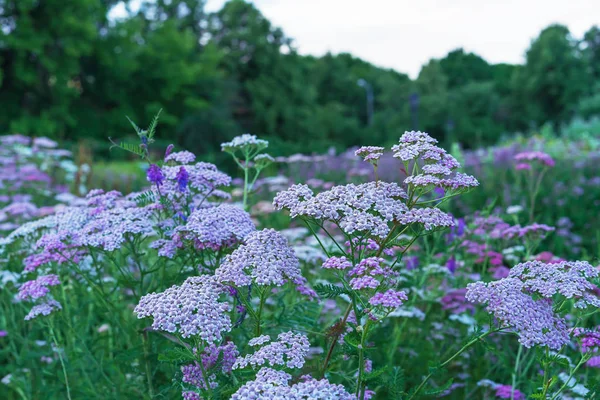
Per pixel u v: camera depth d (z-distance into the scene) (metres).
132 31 41.28
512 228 4.86
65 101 37.66
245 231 3.13
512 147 15.05
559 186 9.70
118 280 3.55
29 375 4.23
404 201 2.89
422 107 60.06
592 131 29.66
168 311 2.48
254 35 59.47
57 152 10.34
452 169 2.87
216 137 44.56
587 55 65.38
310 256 4.48
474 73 89.00
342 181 11.68
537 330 2.52
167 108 44.44
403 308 4.32
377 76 76.19
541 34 63.47
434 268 4.71
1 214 6.11
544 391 2.65
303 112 57.09
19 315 4.83
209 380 2.61
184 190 3.44
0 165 10.06
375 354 3.93
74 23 35.59
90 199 3.89
